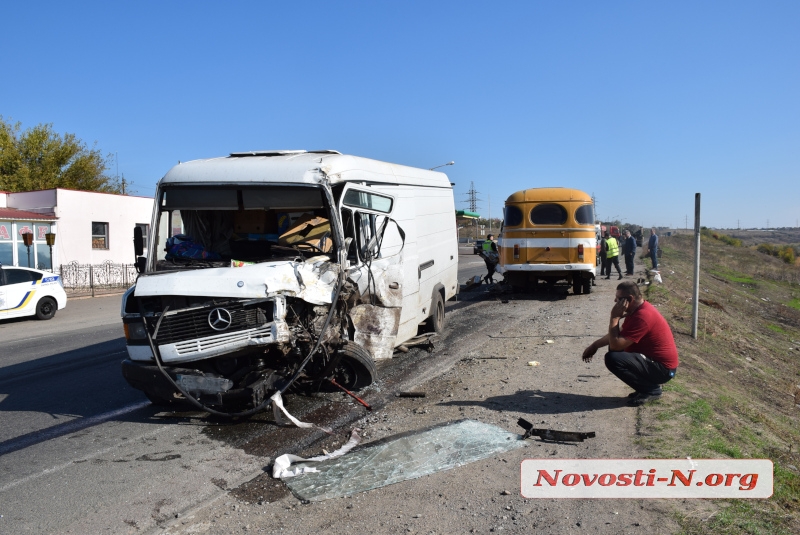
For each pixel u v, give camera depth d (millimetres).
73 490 4762
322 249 6547
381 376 8180
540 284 19938
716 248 58250
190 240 7000
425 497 4414
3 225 22672
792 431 8078
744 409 7828
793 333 20922
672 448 5133
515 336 10828
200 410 6914
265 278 5836
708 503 4215
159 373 6043
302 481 4777
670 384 7180
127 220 27906
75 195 25406
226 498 4547
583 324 11836
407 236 8898
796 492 4637
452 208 11945
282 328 5793
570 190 16359
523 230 16516
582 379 7527
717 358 11453
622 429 5641
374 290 7086
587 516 4051
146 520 4215
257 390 5859
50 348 11820
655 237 22938
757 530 3824
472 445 5359
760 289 33500
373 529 3990
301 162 6723
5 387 8438
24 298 16281
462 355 9398
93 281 25078
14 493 4734
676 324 13234
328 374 6477
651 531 3822
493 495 4406
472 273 29562
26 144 41250
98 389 8164
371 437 5758
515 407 6457
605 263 22484
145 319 6102
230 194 6648
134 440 5957
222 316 5855
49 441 6020
